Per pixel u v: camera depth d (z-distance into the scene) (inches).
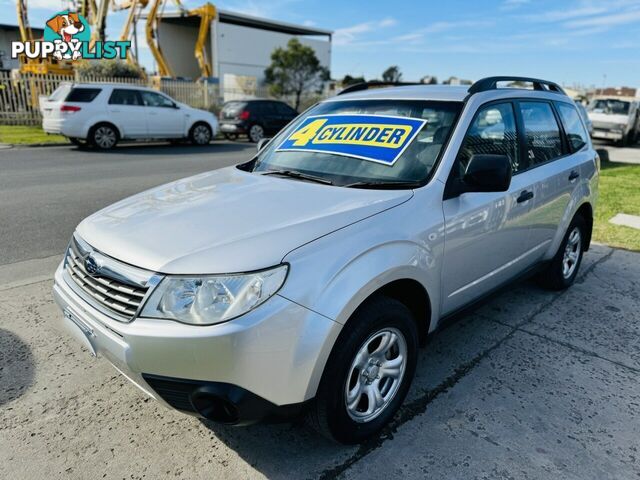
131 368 81.8
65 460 93.2
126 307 83.1
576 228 173.9
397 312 95.9
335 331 83.4
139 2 1170.0
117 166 429.1
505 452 97.3
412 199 102.5
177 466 92.4
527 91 149.2
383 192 104.1
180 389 80.9
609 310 163.9
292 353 80.3
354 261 87.5
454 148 113.0
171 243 86.3
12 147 538.3
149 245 86.6
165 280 80.1
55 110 522.6
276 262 80.9
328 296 83.1
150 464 92.7
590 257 216.4
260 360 78.5
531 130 144.0
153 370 80.4
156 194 115.3
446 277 110.4
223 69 2052.2
